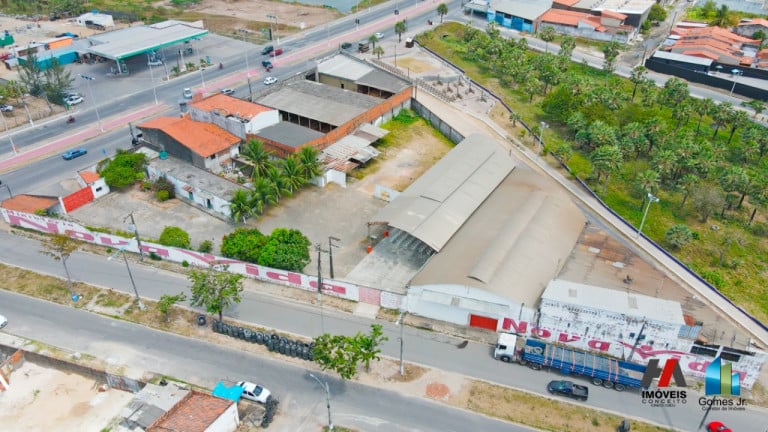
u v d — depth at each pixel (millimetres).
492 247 83688
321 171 107000
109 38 166375
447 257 83562
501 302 75375
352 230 96625
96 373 70750
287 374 71188
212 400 63500
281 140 111062
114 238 90875
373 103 129625
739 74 160625
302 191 107312
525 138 130625
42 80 148500
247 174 110625
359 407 66875
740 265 93062
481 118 139250
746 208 107750
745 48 178250
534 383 70000
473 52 176500
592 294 73688
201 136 112312
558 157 120500
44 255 90938
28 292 83562
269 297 83188
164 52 175625
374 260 89062
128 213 100250
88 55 165625
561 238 90438
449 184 98875
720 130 135000
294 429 64188
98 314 79750
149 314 79812
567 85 142625
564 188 111750
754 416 66562
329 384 69875
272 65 166250
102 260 90062
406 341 75875
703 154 109875
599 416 65812
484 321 77375
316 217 99938
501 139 129625
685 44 175375
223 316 79562
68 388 70438
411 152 122938
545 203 96938
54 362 72438
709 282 88562
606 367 68812
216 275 76188
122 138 125625
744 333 76812
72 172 112438
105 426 65000
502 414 66062
